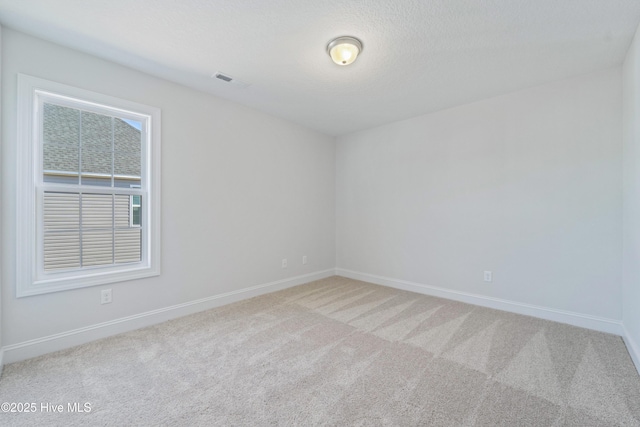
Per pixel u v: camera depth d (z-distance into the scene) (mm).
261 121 3475
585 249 2498
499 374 1781
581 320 2510
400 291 3652
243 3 1672
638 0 1627
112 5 1684
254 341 2236
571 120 2559
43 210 2072
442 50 2145
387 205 3924
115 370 1833
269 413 1450
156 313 2592
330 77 2582
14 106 1917
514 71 2451
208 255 2975
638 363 1802
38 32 1942
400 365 1892
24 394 1591
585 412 1448
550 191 2668
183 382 1711
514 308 2871
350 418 1412
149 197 2555
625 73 2227
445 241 3361
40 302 2018
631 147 2082
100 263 2336
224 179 3111
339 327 2506
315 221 4234
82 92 2178
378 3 1670
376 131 4043
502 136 2936
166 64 2367
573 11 1727
